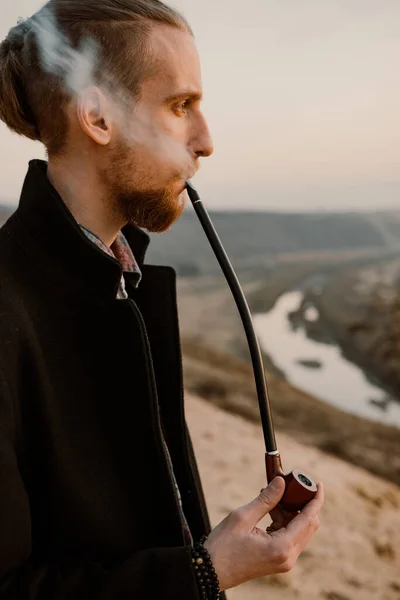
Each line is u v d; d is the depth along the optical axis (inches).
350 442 439.2
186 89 44.8
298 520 43.8
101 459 44.2
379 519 209.8
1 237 45.4
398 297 1760.6
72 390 43.8
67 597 38.2
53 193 43.4
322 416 500.4
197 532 54.9
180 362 55.5
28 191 44.6
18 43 45.8
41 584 38.3
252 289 2711.6
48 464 42.1
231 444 259.4
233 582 41.6
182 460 54.8
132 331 44.7
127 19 43.4
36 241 43.9
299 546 43.4
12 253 43.8
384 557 174.4
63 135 45.2
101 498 43.8
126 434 45.2
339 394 995.3
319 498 45.7
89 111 43.5
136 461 45.2
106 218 47.1
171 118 45.1
